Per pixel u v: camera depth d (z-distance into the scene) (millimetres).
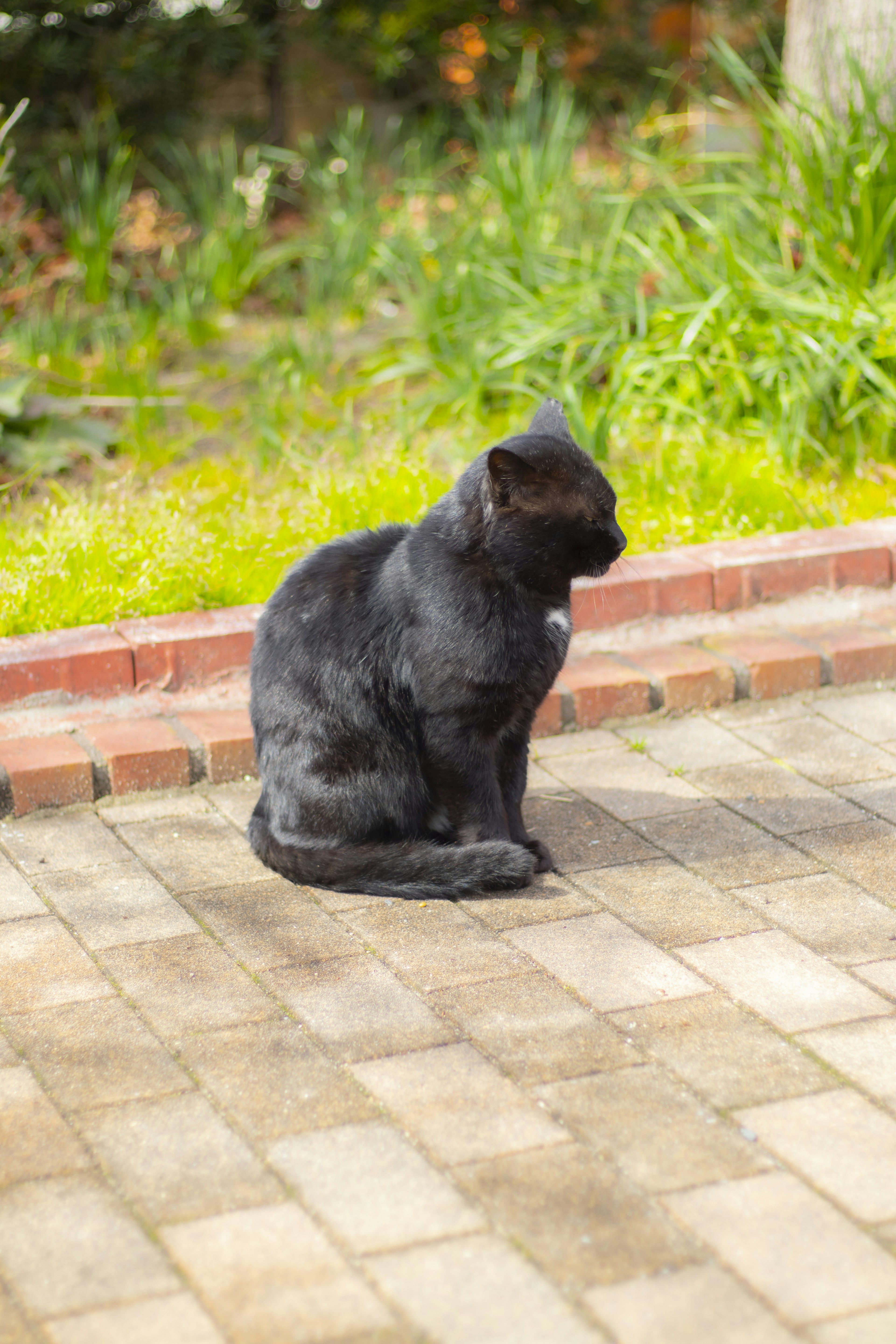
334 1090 2637
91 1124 2539
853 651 4586
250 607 4453
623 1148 2465
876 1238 2250
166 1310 2107
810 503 5379
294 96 10602
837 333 5723
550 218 7402
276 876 3521
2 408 5809
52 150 9281
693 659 4543
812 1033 2801
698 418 5684
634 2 10789
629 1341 2047
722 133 8945
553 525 3234
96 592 4504
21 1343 2049
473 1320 2086
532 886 3451
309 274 7883
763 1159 2434
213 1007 2920
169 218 8805
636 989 2979
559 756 4211
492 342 6461
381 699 3430
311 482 5465
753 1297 2131
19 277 7672
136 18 9609
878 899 3346
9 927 3246
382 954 3141
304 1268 2188
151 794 3969
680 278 6270
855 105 6543
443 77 10578
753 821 3764
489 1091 2629
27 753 3908
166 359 7273
